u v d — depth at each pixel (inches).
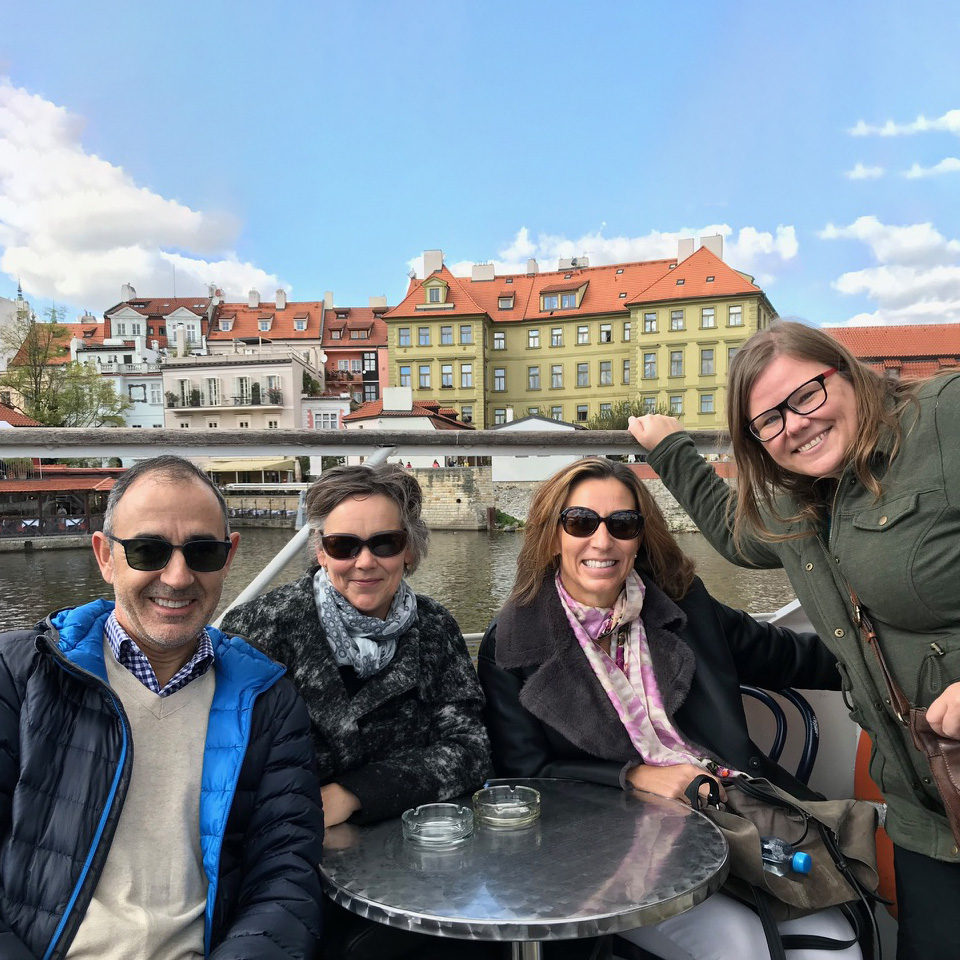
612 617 74.9
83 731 49.1
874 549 53.9
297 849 52.3
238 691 54.7
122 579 50.4
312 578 70.9
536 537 76.7
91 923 46.9
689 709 76.0
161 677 53.6
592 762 71.2
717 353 1790.1
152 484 50.9
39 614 633.6
